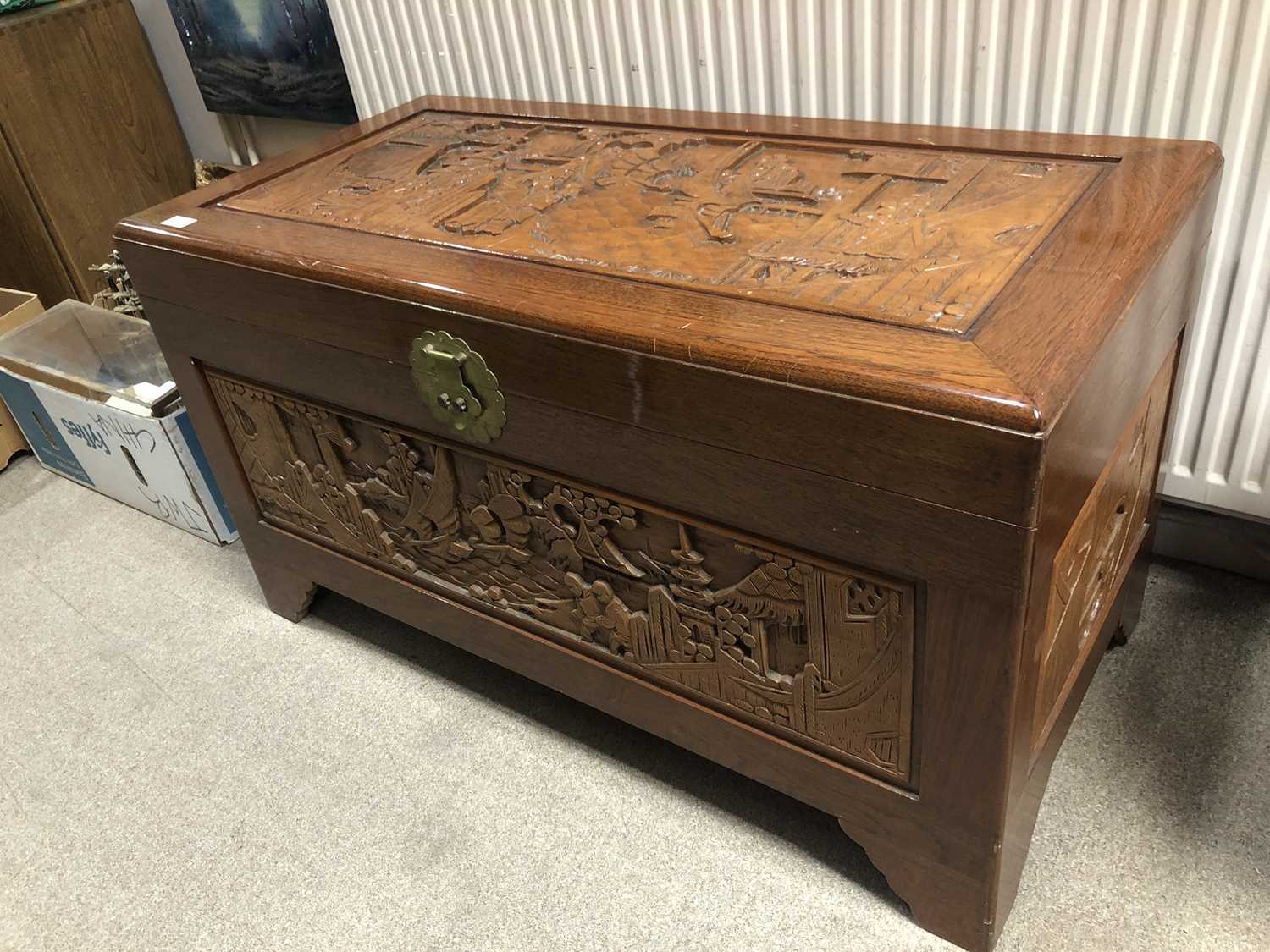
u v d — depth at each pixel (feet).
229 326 3.70
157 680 4.54
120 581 5.18
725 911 3.35
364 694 4.35
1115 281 2.51
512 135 4.21
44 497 5.95
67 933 3.52
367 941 3.39
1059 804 3.54
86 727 4.33
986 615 2.44
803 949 3.22
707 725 3.41
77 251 6.68
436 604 4.05
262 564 4.68
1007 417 2.11
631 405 2.74
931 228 2.91
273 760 4.09
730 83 4.33
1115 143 3.25
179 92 7.04
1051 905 3.24
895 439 2.30
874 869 3.43
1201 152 3.11
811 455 2.48
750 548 2.85
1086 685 3.59
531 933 3.35
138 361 5.73
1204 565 4.49
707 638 3.16
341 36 5.55
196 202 3.87
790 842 3.54
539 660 3.83
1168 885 3.25
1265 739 3.69
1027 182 3.11
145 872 3.70
